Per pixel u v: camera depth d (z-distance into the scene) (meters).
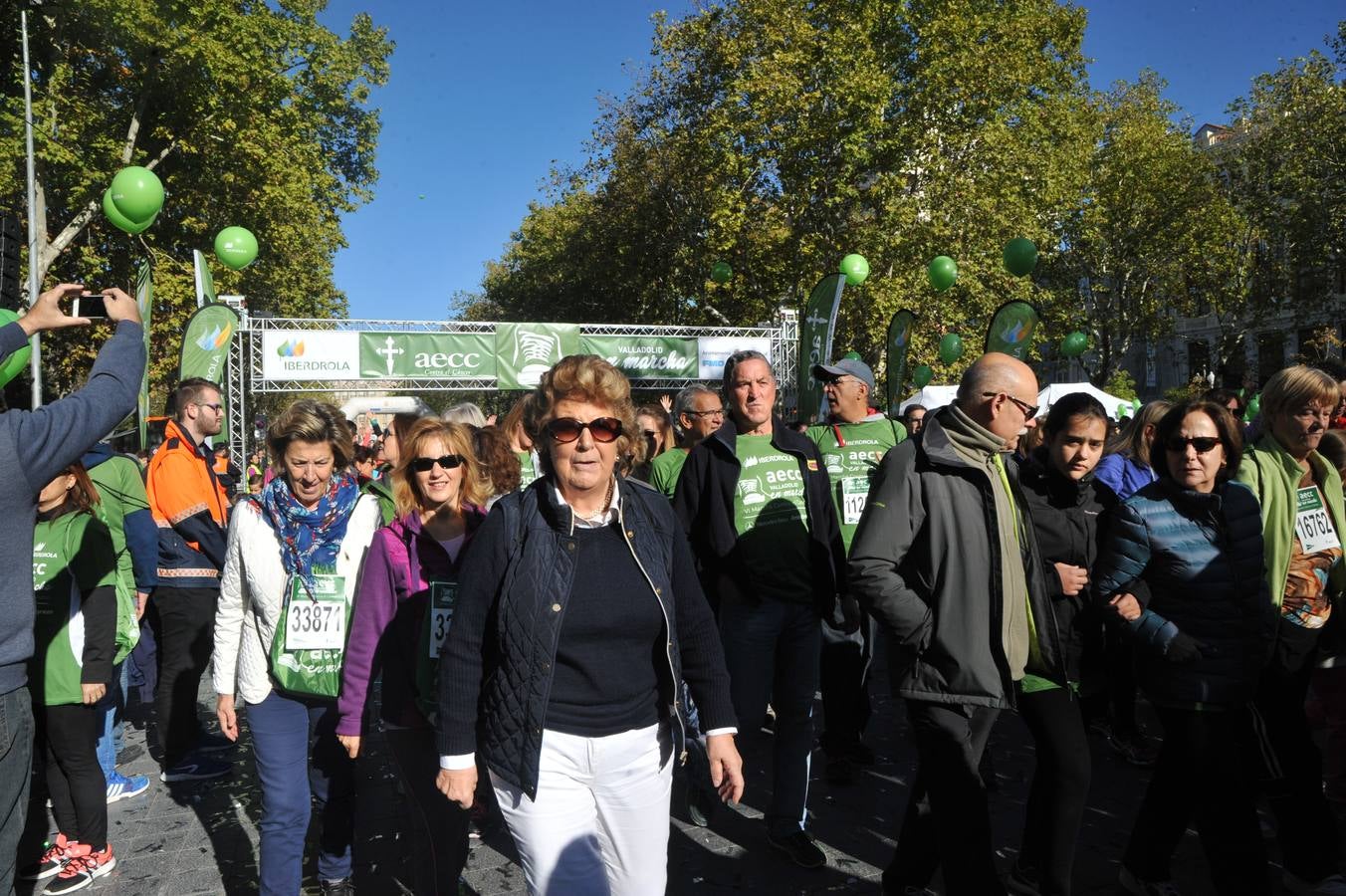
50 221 21.34
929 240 20.36
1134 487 4.61
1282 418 3.40
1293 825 3.22
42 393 18.69
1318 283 28.67
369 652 2.76
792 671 3.69
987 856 2.64
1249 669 2.85
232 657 3.12
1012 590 2.75
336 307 31.84
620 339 14.88
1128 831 3.81
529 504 2.18
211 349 9.36
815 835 3.90
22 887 3.66
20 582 2.24
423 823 2.73
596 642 2.10
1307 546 3.41
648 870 2.17
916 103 20.45
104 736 4.53
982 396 2.76
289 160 21.53
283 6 22.45
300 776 3.02
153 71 19.38
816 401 13.45
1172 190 28.98
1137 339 34.88
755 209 21.48
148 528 4.57
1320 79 26.39
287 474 3.03
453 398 33.16
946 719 2.71
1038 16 24.06
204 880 3.64
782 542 3.68
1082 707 4.86
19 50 18.59
